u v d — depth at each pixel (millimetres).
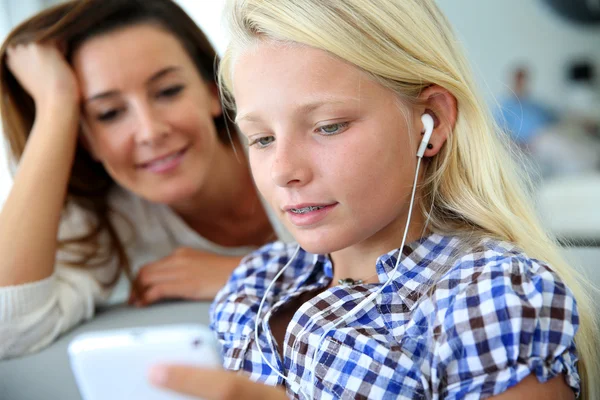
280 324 747
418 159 678
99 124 1108
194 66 1160
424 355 599
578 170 3574
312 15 626
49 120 1070
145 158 1106
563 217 2635
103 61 1065
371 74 631
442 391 571
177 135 1110
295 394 659
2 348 939
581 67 4004
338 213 632
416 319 618
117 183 1231
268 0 653
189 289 1104
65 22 1074
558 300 570
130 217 1241
